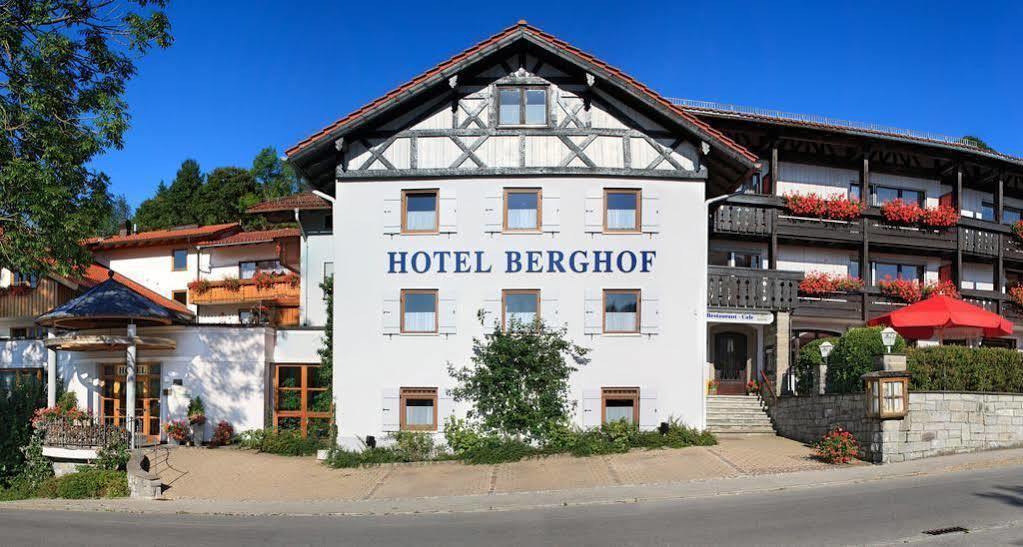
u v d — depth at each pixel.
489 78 19.08
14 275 28.02
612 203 18.94
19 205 16.50
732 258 25.56
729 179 20.72
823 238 25.00
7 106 16.70
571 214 18.64
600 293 18.52
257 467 17.58
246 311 31.70
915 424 15.09
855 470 14.23
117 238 34.34
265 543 10.11
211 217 57.84
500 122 19.02
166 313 20.53
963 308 18.45
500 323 18.41
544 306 18.45
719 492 12.89
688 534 9.73
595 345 18.42
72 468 17.58
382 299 18.58
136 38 17.38
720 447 17.48
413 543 9.84
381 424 18.28
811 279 24.67
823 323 26.30
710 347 24.94
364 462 17.48
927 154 26.25
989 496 11.25
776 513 10.79
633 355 18.42
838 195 25.47
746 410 20.81
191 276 32.91
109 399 21.70
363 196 18.80
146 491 15.35
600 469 15.76
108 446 17.09
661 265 18.67
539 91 19.14
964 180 29.03
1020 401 16.06
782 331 22.28
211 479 16.52
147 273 33.62
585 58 18.56
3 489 17.23
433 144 18.88
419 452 17.62
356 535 10.55
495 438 17.77
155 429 21.02
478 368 18.27
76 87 17.55
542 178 18.73
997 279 27.80
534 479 15.18
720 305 22.03
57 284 26.88
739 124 24.08
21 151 17.00
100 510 13.72
